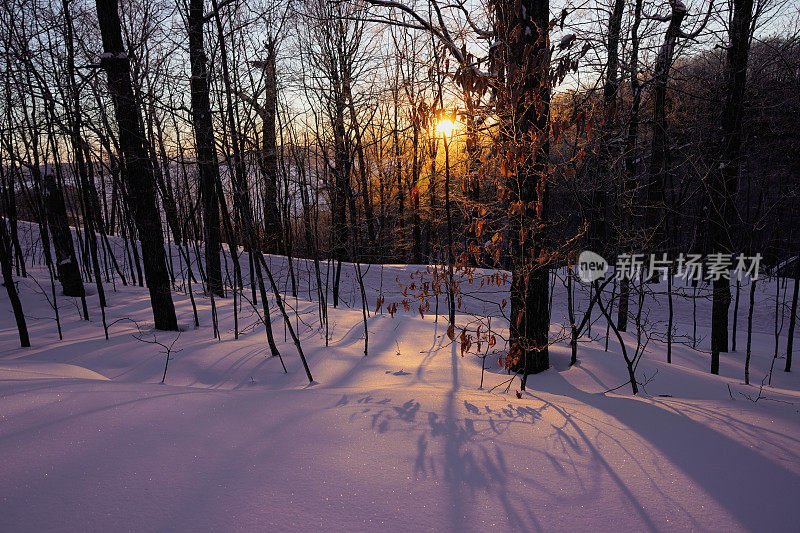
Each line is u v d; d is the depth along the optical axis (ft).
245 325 25.18
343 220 35.70
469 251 17.90
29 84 22.79
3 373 13.05
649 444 9.55
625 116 27.14
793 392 19.03
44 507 6.49
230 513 6.61
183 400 11.27
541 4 17.69
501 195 16.56
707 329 35.65
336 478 7.72
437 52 19.51
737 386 19.57
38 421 9.15
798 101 30.76
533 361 18.93
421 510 6.87
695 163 25.45
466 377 17.70
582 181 19.30
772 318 38.42
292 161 29.09
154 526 6.24
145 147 23.32
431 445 9.19
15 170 34.30
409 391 13.53
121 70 22.25
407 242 68.59
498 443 9.40
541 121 17.37
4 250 19.80
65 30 24.32
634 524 6.71
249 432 9.58
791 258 40.37
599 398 13.92
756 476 8.20
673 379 19.71
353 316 28.35
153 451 8.35
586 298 37.50
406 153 38.19
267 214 41.88
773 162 36.14
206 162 20.72
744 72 26.84
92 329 23.97
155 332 23.12
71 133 24.00
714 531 6.58
